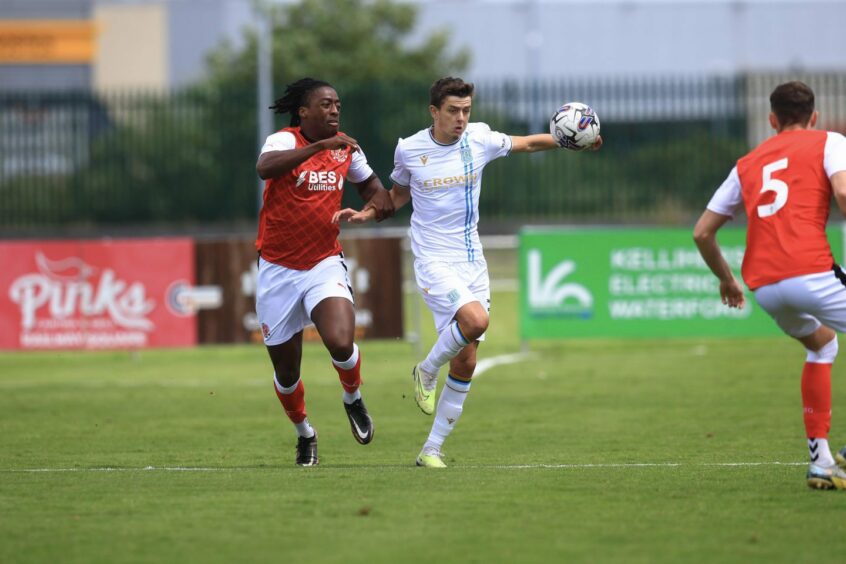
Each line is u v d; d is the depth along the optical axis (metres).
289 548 18.20
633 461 27.06
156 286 53.03
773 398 38.72
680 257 52.53
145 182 108.00
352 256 52.34
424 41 133.25
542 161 105.50
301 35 129.00
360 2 133.12
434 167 25.75
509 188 105.50
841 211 21.22
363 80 126.50
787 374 44.88
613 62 142.75
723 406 37.25
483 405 38.69
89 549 18.30
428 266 26.00
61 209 106.44
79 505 21.53
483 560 17.42
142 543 18.61
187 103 108.31
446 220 26.03
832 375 44.59
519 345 59.00
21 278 52.91
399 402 40.00
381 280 52.41
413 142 25.92
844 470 22.25
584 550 17.91
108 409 39.16
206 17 161.25
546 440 31.14
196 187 107.62
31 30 154.88
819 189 21.58
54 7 161.00
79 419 36.72
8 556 17.95
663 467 25.64
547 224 103.38
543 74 142.00
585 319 52.84
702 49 142.62
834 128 106.75
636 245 52.59
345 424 35.06
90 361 56.84
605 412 36.56
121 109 107.88
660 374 46.09
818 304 21.25
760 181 21.88
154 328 53.06
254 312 52.94
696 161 104.75
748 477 23.89
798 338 22.38
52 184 106.56
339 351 25.66
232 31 158.38
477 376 46.66
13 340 53.06
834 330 22.38
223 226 103.94
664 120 105.50
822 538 18.52
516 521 19.81
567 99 107.50
